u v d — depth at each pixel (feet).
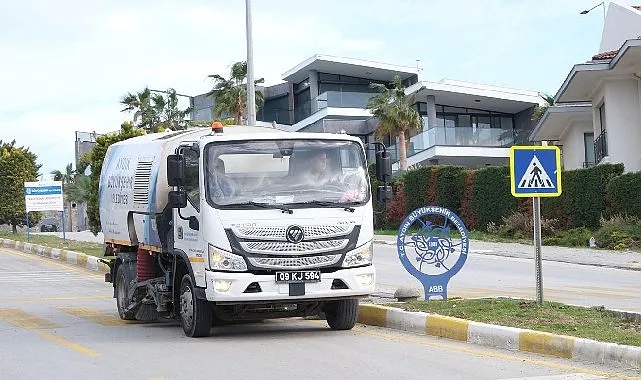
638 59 109.19
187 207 39.47
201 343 37.96
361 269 38.11
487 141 180.96
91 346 37.73
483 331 35.60
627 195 100.63
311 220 37.50
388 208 152.87
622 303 49.70
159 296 43.83
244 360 32.91
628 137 117.19
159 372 30.76
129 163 48.19
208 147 38.01
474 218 129.59
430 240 45.85
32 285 73.10
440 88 183.93
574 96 129.59
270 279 36.91
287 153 38.58
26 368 32.19
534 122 189.78
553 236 109.60
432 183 139.13
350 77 215.51
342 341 37.52
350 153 39.50
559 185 41.11
